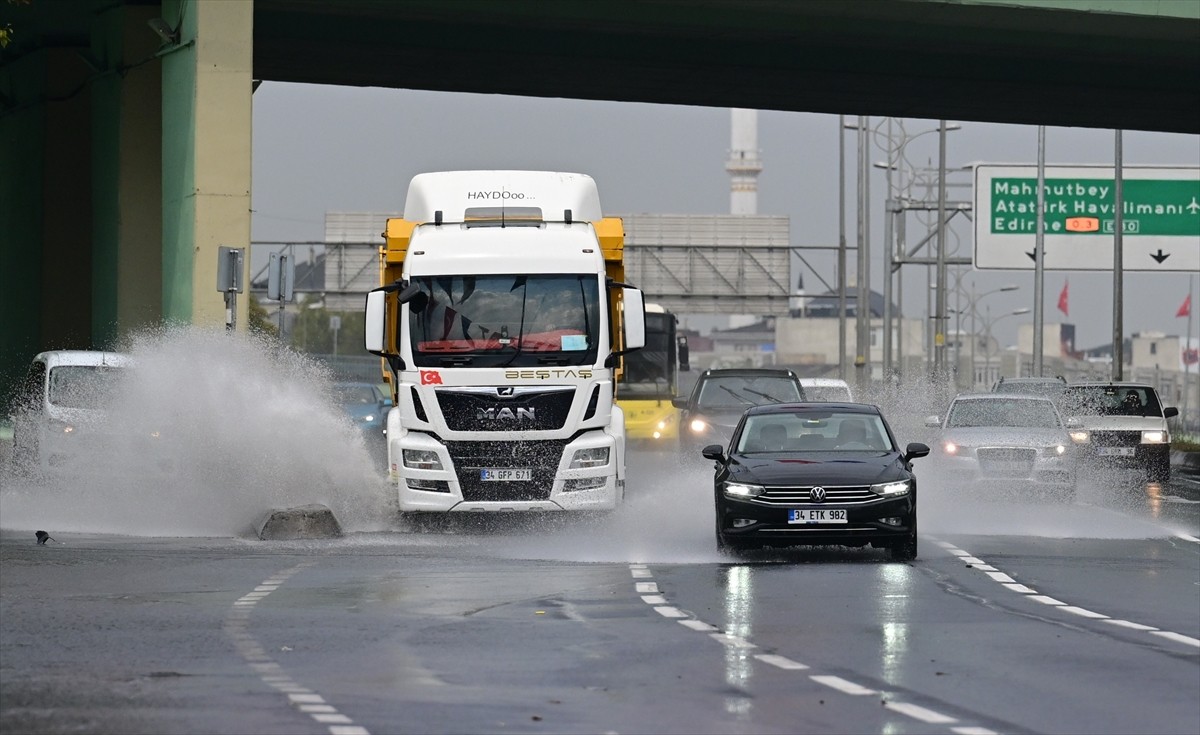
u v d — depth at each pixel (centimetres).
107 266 10194
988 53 9938
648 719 2514
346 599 3922
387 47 9969
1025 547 5406
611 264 6250
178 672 2894
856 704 2645
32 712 2522
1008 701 2680
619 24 9306
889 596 4047
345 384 11344
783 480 4853
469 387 5741
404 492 5753
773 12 9088
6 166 12756
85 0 10775
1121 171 14775
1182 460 12306
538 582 4297
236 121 8144
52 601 3844
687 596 4025
